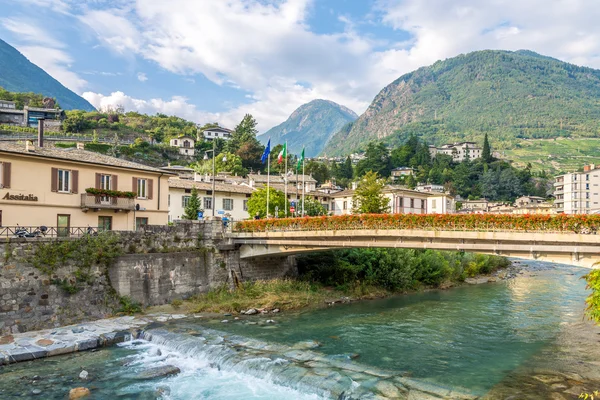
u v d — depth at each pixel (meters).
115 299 35.22
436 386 20.78
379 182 62.50
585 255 26.20
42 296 31.09
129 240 37.69
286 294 43.50
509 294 51.03
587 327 33.72
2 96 175.75
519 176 199.00
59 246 32.62
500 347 28.39
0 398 20.12
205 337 28.86
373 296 47.69
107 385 21.78
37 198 38.28
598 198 125.94
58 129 149.00
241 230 45.91
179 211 63.72
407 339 30.38
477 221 30.19
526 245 28.12
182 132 172.75
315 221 39.56
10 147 38.25
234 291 43.53
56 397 20.38
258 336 30.50
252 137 160.25
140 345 28.33
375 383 20.94
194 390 21.31
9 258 30.03
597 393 19.95
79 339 27.86
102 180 43.91
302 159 63.44
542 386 21.19
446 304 44.09
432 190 154.12
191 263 41.53
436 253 58.56
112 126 156.75
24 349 25.67
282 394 20.80
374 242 35.94
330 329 33.00
